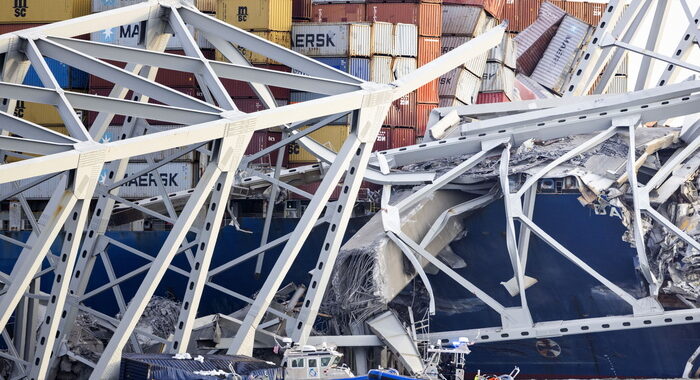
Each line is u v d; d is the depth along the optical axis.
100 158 181.75
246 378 183.62
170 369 181.38
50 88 196.38
